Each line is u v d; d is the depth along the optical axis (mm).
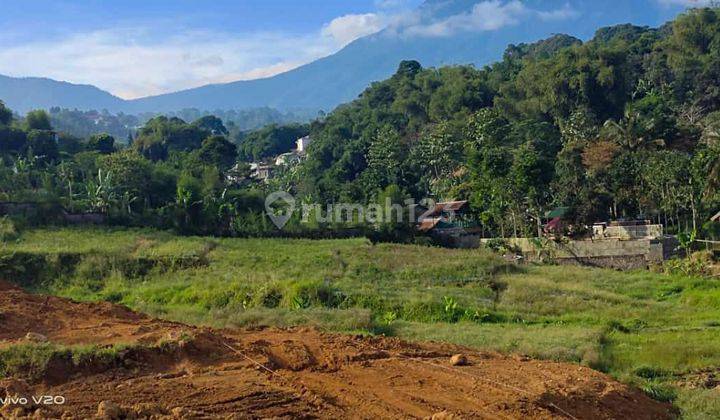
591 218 51875
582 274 32906
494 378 12633
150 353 12477
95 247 34938
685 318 22656
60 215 45125
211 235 48156
